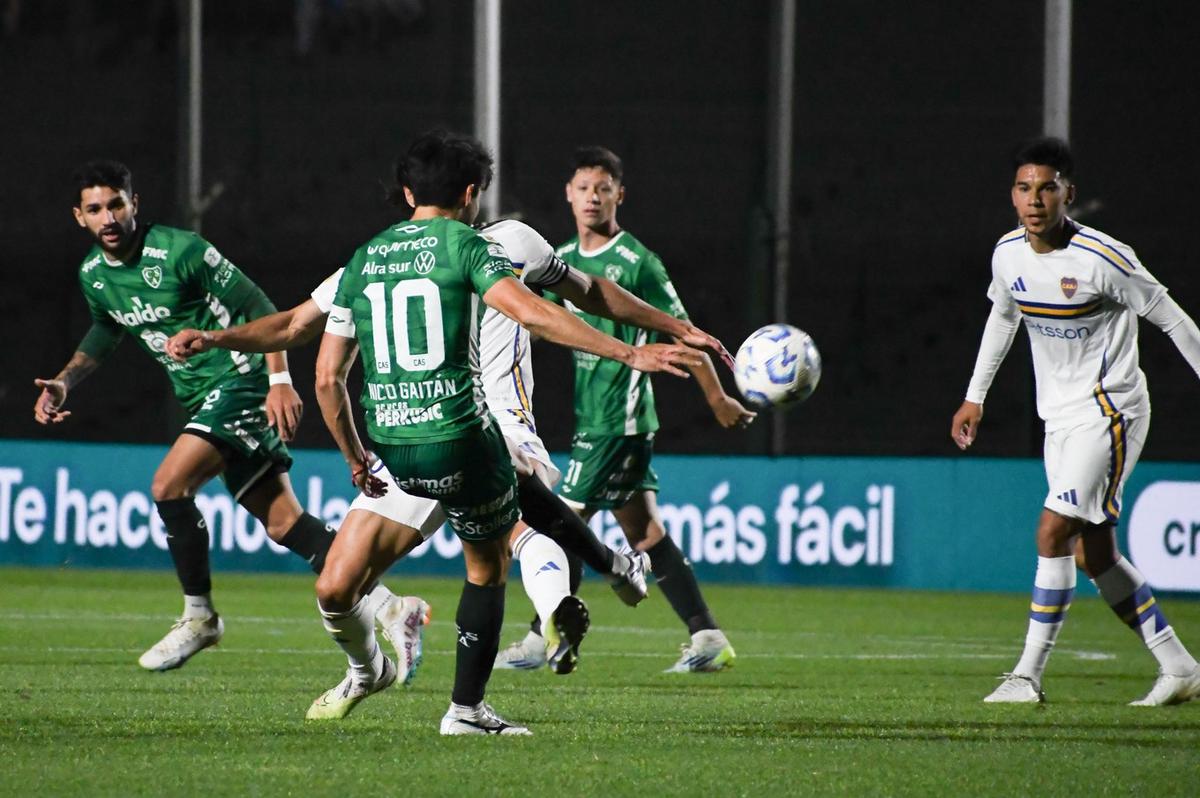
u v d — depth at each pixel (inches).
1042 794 599.5
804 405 2682.1
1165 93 3051.2
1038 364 928.9
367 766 638.5
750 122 3164.4
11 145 3166.8
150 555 1952.5
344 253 2960.1
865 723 808.9
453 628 1412.4
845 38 3171.8
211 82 3257.9
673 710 860.0
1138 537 1798.7
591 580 2009.1
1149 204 3026.6
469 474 677.9
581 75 3218.5
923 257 2972.4
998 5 3154.5
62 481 1969.7
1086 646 1380.4
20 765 636.1
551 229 3041.3
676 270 2938.0
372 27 3307.1
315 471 1915.6
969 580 1891.0
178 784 595.2
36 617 1440.7
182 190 2165.4
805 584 1910.7
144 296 1023.6
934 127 3132.4
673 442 2586.1
